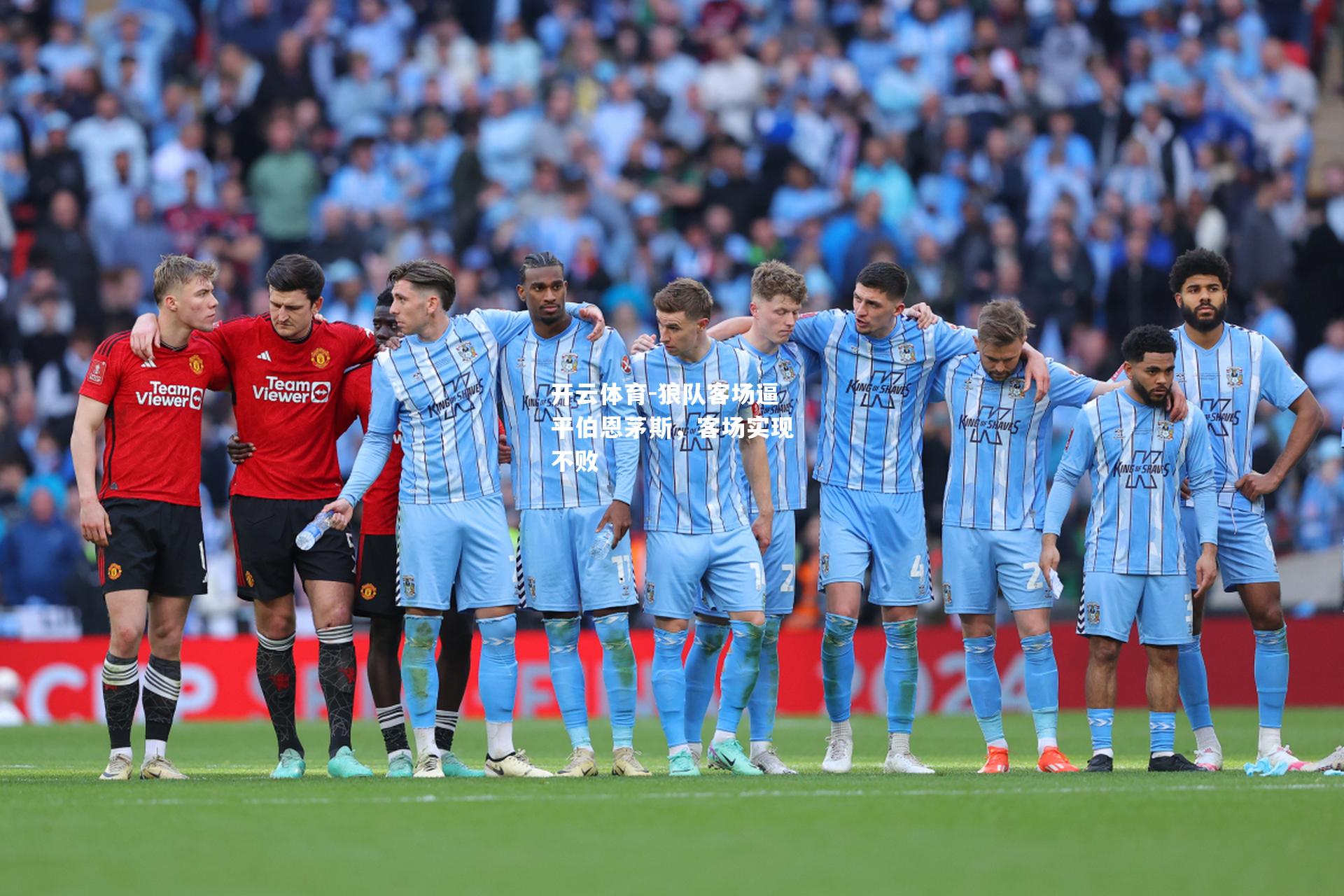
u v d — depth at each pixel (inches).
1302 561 2236.7
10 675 2031.3
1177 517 1122.7
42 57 3088.1
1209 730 1174.3
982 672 1165.7
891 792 908.6
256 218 2839.6
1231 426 1187.3
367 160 2876.5
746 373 1106.7
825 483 1190.3
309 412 1081.4
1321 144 3078.2
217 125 2994.6
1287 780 996.6
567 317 1098.1
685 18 3255.4
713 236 2760.8
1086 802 856.9
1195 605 1168.8
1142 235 2645.2
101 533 1046.4
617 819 786.8
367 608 1094.4
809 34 3189.0
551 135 2955.2
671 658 1093.8
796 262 2723.9
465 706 2059.5
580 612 1105.4
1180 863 664.4
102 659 2047.2
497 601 1077.8
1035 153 2876.5
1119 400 1128.8
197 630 2276.1
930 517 2263.8
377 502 1098.7
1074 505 2252.7
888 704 1170.0
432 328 1065.5
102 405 1060.5
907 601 1166.3
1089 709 1136.8
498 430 1157.1
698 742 1178.6
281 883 619.2
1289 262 2689.5
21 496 2386.8
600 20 3225.9
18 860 673.0
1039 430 1171.9
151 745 1071.0
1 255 2755.9
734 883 617.3
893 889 607.2
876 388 1170.6
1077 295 2603.3
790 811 818.8
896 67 3056.1
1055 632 2153.1
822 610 2234.3
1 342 2615.7
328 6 3107.8
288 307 1051.9
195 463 1080.8
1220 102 3034.0
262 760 1321.4
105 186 2839.6
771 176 2920.8
